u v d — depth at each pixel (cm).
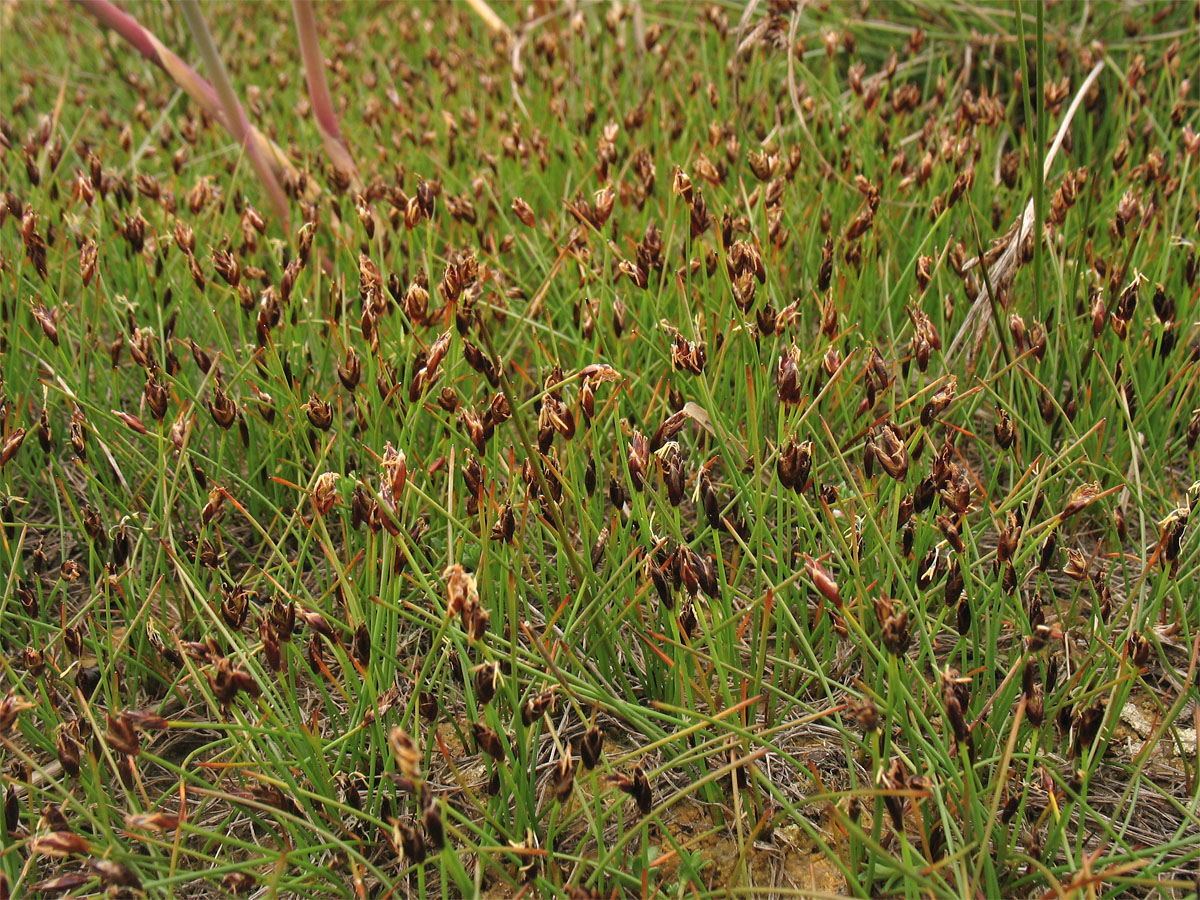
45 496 37
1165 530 33
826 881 32
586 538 34
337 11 77
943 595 35
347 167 44
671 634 33
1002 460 36
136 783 32
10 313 40
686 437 37
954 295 40
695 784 31
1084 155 48
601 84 53
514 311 40
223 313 41
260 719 32
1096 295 36
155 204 45
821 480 37
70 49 72
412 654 35
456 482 36
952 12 53
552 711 34
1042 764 31
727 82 53
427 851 32
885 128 45
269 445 37
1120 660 32
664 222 42
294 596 33
